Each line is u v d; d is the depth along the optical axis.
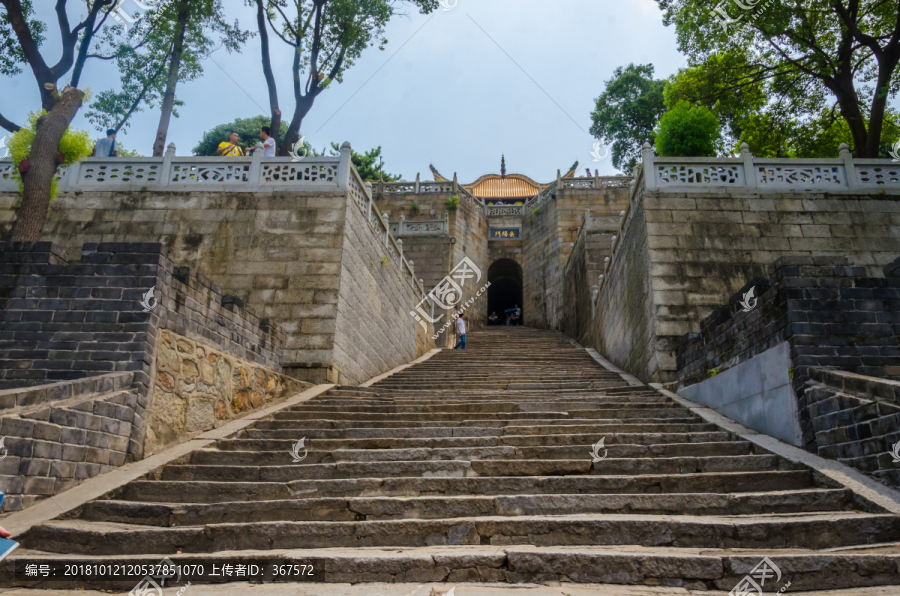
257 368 8.41
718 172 11.71
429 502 4.59
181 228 11.48
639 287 11.70
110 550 4.08
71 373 5.86
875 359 5.73
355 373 11.61
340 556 3.66
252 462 6.01
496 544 4.11
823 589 3.38
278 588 3.42
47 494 4.64
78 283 6.20
